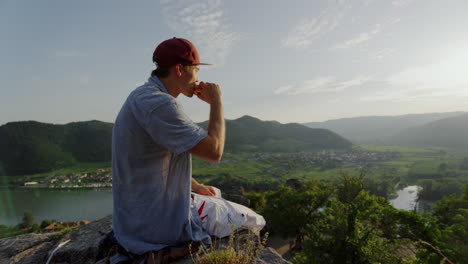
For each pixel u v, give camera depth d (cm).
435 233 1812
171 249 174
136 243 171
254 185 12188
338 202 2206
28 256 286
